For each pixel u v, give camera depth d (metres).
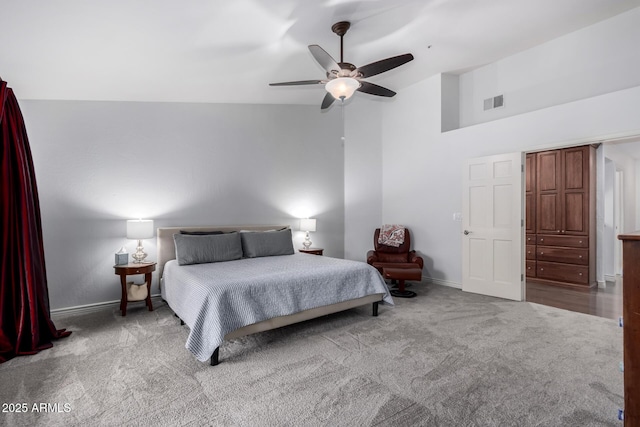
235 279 2.80
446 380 2.17
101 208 3.90
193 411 1.86
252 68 3.73
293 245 5.11
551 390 2.04
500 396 1.98
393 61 2.89
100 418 1.80
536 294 4.46
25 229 2.73
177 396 2.01
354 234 5.78
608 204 5.59
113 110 3.97
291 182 5.27
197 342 2.42
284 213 5.22
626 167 6.07
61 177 3.67
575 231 4.96
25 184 2.79
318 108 5.48
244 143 4.89
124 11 2.42
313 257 4.26
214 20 2.72
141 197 4.15
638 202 6.40
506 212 4.22
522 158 4.10
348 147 5.73
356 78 3.13
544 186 5.29
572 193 4.99
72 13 2.36
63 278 3.69
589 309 3.75
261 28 2.95
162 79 3.67
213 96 4.41
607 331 3.03
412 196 5.49
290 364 2.42
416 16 3.18
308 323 3.30
